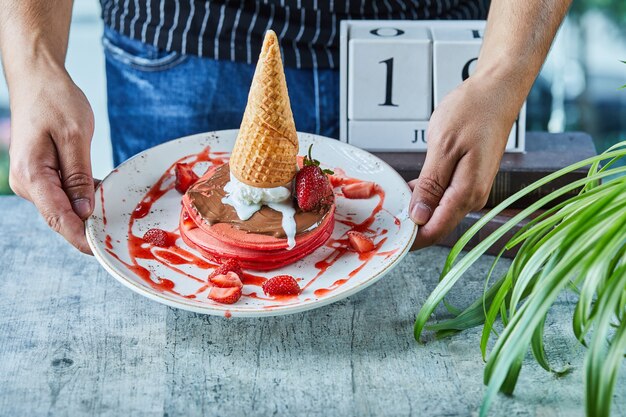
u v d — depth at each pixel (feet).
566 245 3.16
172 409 3.36
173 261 3.92
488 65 4.23
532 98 8.30
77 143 4.05
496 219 4.34
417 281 4.20
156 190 4.37
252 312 3.49
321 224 3.95
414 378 3.54
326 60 5.32
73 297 4.04
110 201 4.19
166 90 5.46
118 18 5.44
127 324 3.85
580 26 8.21
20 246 4.44
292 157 3.91
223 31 5.25
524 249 3.52
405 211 4.23
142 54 5.41
